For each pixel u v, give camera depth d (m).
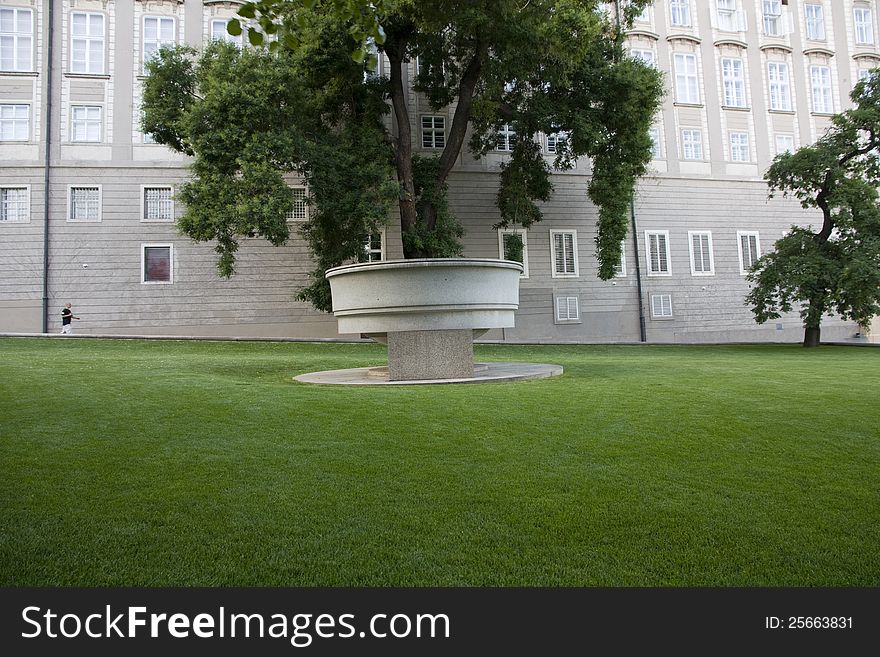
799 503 3.91
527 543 3.28
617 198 22.23
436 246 21.23
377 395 7.91
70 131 24.47
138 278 24.72
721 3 31.80
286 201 17.47
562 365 13.48
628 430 5.89
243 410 6.76
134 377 9.71
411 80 27.30
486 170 28.00
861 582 2.90
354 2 5.63
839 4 33.25
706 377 10.46
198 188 18.05
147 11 25.08
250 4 5.32
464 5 17.20
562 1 17.94
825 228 24.05
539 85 22.38
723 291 31.03
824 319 32.84
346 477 4.41
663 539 3.34
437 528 3.48
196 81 20.19
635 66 21.84
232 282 25.38
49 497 3.93
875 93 23.17
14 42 24.44
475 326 9.98
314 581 2.88
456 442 5.41
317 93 19.98
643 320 29.64
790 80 32.38
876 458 4.96
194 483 4.24
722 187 31.30
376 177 19.50
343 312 10.23
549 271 28.80
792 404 7.33
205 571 2.98
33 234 24.03
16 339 19.59
